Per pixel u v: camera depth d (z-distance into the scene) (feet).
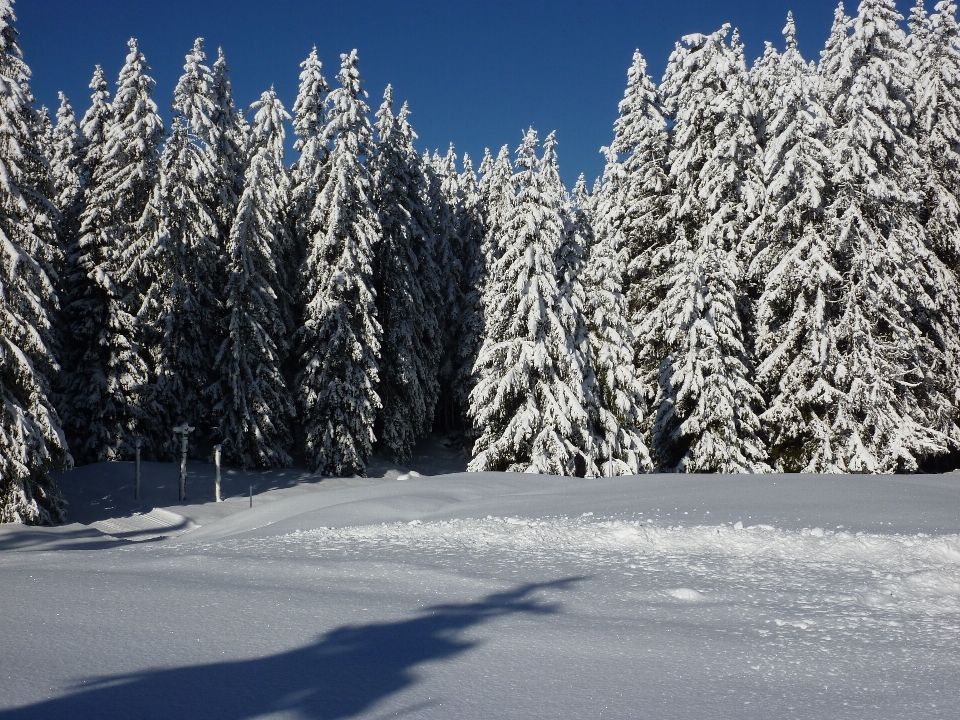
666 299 89.04
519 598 21.94
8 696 12.78
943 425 83.20
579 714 12.55
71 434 93.76
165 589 22.07
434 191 148.15
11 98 61.46
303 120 112.47
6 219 62.34
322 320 105.29
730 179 96.12
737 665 15.37
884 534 31.68
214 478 93.61
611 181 114.62
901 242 81.61
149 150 100.32
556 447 79.51
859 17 83.05
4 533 51.08
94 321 93.25
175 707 12.57
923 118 94.02
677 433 83.82
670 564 27.63
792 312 82.48
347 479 102.53
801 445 83.41
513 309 84.69
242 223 103.19
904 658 15.83
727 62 102.53
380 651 16.17
